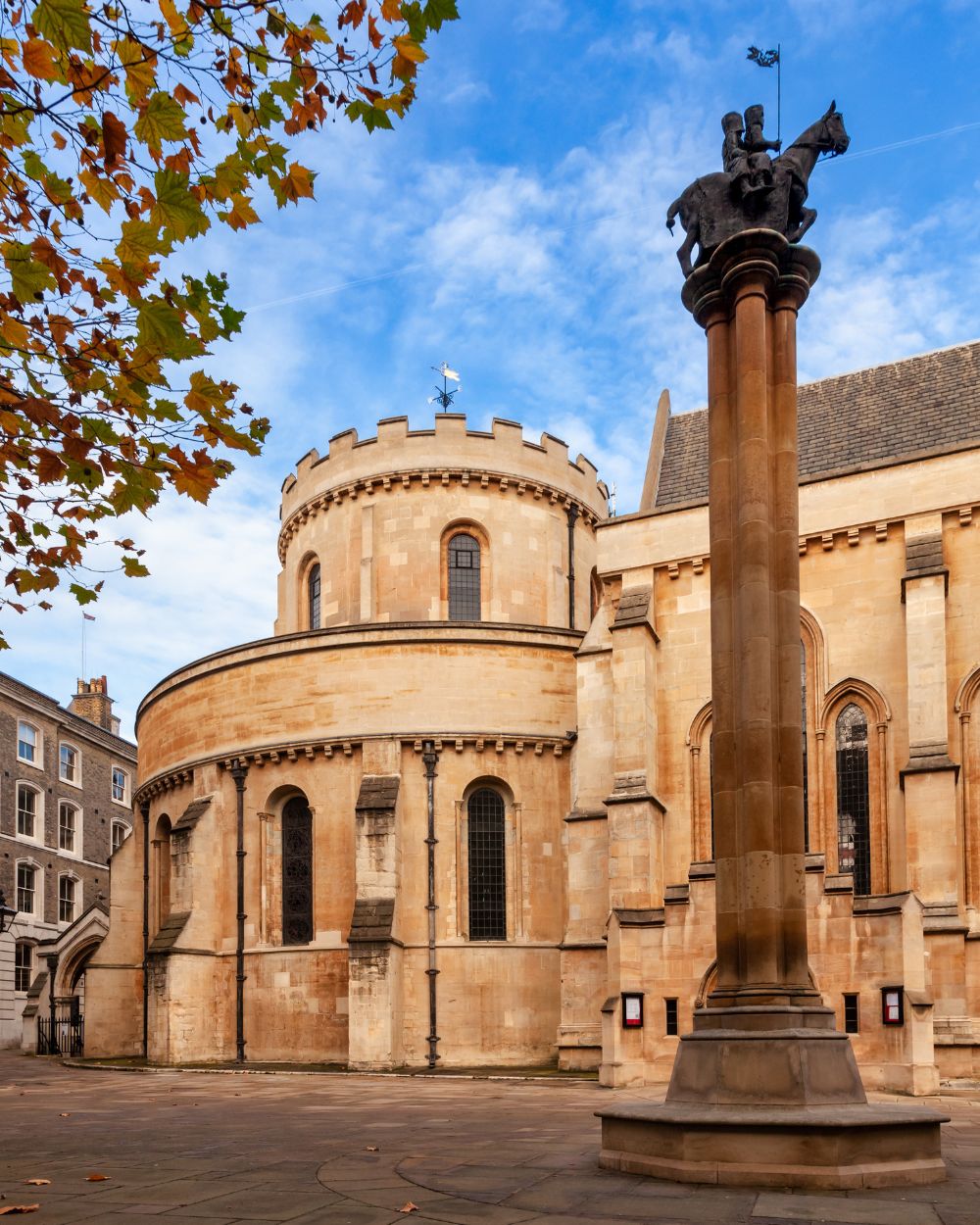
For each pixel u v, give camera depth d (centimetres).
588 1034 3209
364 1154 1473
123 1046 4372
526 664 3800
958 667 2961
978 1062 2606
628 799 3122
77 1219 1014
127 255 907
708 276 1675
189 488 1111
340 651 3800
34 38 817
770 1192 1154
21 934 6094
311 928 3750
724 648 1562
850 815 3064
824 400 3753
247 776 3912
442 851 3650
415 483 4491
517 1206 1074
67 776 6838
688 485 3744
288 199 955
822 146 1712
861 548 3147
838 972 2656
